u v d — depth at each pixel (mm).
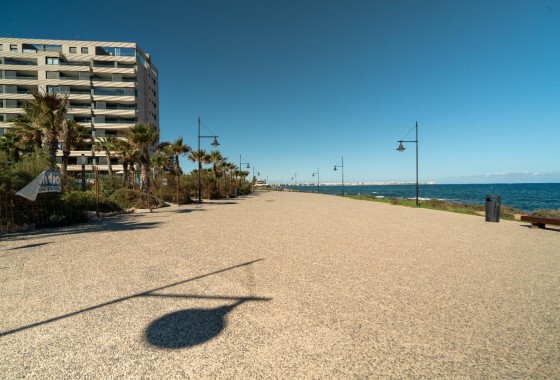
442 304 3564
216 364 2320
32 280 4316
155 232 8945
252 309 3367
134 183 22328
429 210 18141
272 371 2238
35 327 2898
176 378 2141
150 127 21281
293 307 3436
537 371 2275
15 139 23641
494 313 3324
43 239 7703
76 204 12242
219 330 2861
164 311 3289
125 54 53406
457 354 2510
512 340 2748
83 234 8531
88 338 2695
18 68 49281
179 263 5340
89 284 4156
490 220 12219
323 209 18672
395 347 2605
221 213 15359
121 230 9320
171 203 23297
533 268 5172
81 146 21062
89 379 2125
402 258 5855
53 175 9805
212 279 4430
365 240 7816
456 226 10859
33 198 8938
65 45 52344
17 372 2201
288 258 5789
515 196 64438
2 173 9125
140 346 2562
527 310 3412
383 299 3711
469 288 4133
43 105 17016
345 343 2664
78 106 51531
